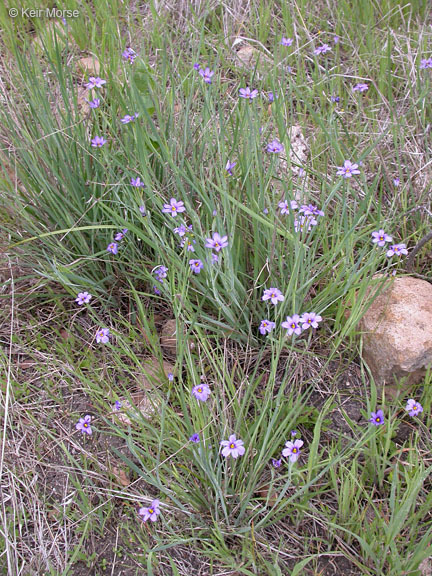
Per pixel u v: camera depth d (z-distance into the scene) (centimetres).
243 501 41
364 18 82
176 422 46
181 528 42
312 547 41
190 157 55
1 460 44
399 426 47
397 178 63
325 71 74
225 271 48
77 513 43
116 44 74
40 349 53
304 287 49
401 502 39
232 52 77
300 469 42
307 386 49
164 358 52
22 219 56
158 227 54
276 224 48
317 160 63
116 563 41
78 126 56
